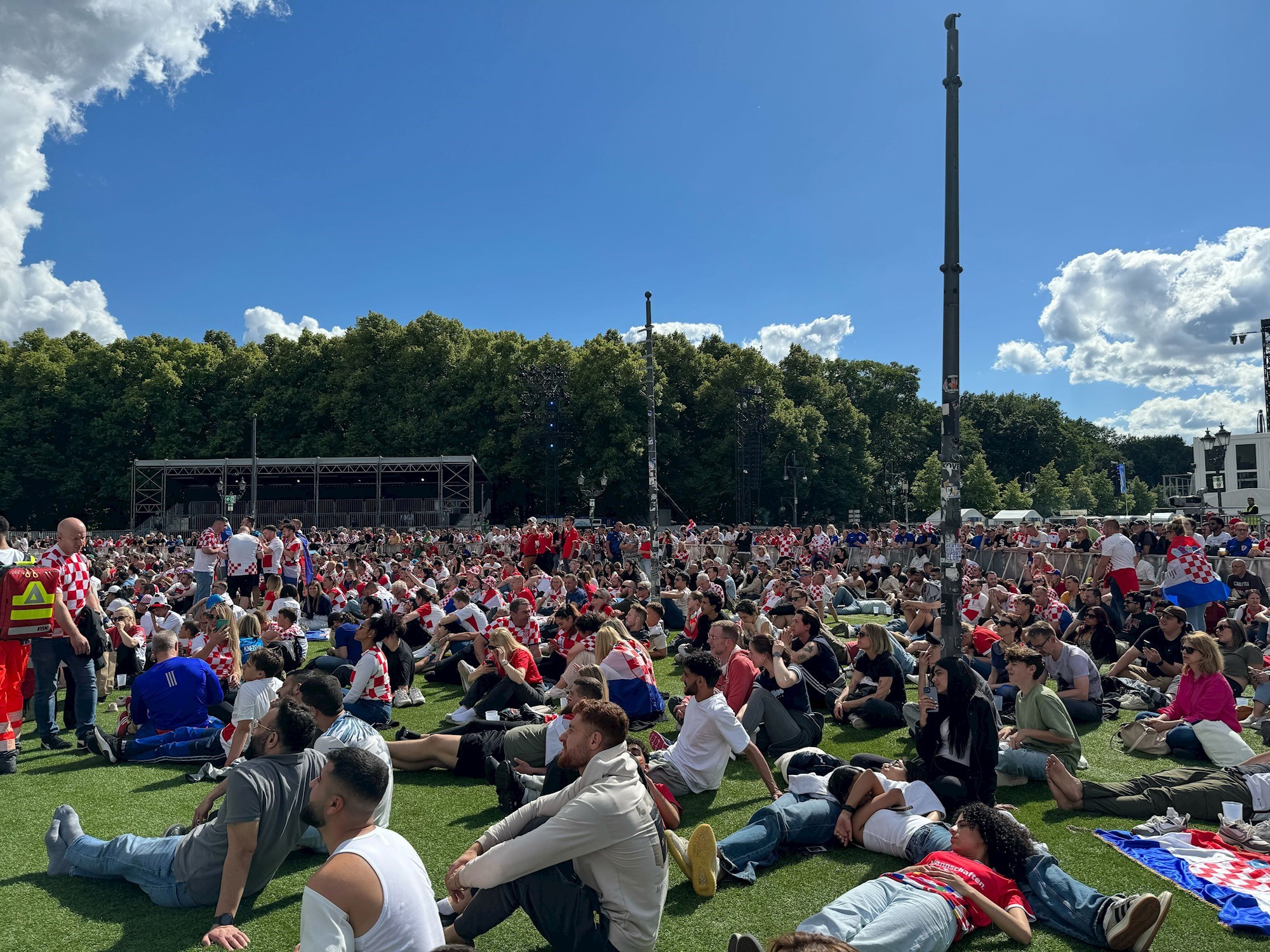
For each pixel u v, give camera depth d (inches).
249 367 2442.2
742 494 2074.3
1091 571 689.0
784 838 215.5
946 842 204.4
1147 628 459.8
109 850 198.2
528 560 904.9
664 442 2214.6
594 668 265.0
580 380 2206.0
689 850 196.4
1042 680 282.8
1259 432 1815.9
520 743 271.3
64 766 300.7
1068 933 174.4
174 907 188.2
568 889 153.9
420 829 234.2
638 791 159.6
